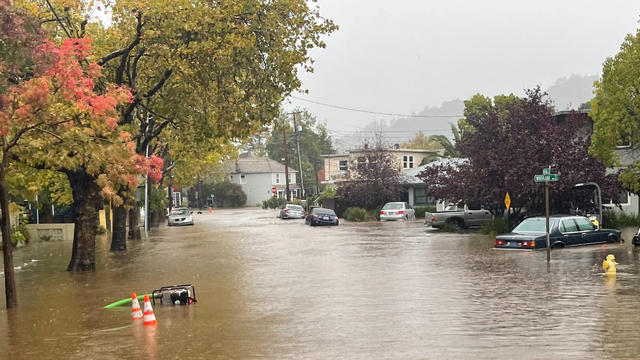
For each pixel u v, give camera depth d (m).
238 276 20.75
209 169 73.06
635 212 41.41
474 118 38.16
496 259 22.94
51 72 16.28
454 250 27.28
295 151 150.38
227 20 23.69
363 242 33.59
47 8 26.31
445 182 39.84
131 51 26.83
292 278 19.84
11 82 15.70
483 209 43.44
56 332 12.73
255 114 25.05
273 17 23.88
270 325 12.60
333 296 16.05
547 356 9.52
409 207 59.75
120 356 10.44
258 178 133.38
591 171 33.75
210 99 25.97
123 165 19.22
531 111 35.38
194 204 127.62
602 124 30.75
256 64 24.47
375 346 10.52
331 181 87.00
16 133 16.25
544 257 22.70
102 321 13.79
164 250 32.03
